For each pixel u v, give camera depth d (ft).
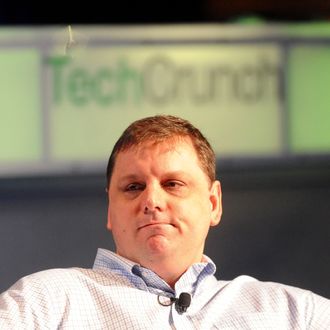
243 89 33.81
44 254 32.48
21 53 33.19
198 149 18.45
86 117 33.30
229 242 32.81
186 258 17.98
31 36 33.30
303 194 33.68
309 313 18.35
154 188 17.78
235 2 35.35
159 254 17.70
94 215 33.06
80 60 33.42
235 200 33.40
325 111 33.99
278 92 33.91
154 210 17.63
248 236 32.99
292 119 33.88
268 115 33.78
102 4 34.58
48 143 33.04
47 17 34.24
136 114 33.42
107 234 32.94
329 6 35.04
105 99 33.42
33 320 16.56
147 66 33.65
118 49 33.63
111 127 33.35
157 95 33.58
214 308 17.85
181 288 17.94
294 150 33.76
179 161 18.02
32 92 33.12
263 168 33.68
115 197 18.20
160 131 18.26
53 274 17.65
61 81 33.30
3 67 33.04
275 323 17.89
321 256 33.17
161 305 17.42
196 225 17.93
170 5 35.06
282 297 18.47
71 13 34.37
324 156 33.73
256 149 33.63
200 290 18.17
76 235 32.78
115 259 18.11
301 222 33.45
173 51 33.76
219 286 18.69
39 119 33.04
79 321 16.88
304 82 34.04
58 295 17.11
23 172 32.73
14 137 32.86
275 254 32.96
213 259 32.50
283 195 33.63
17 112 32.96
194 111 33.55
